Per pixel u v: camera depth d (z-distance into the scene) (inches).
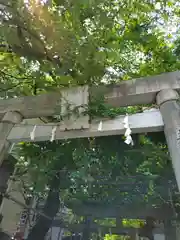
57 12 105.9
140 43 139.9
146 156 135.3
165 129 93.4
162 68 146.4
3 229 167.0
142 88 106.8
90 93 111.8
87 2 104.6
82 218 165.6
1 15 104.7
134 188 145.9
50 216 156.9
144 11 133.0
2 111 124.9
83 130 105.2
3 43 119.9
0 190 146.7
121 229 167.6
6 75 143.2
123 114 111.0
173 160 83.5
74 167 146.1
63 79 120.2
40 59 116.0
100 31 118.4
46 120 121.5
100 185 148.7
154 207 147.5
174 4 142.3
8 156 143.1
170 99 98.0
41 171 149.1
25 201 160.1
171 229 142.9
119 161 140.3
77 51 111.6
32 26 105.8
